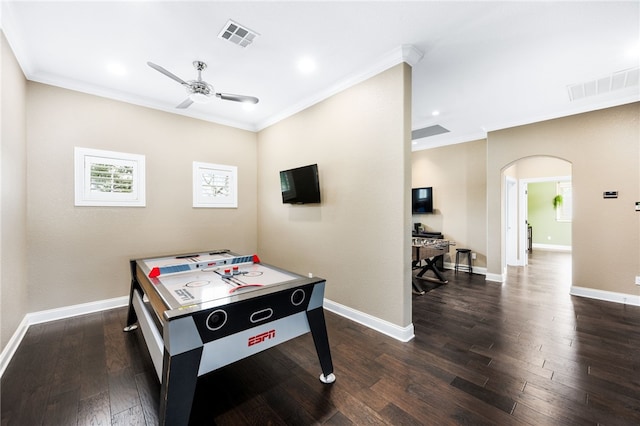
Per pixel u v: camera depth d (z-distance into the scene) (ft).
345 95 10.32
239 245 15.24
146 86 10.80
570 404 5.61
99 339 8.52
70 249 10.34
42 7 6.57
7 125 7.55
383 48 8.33
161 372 4.76
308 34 7.68
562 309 11.12
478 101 12.02
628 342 8.29
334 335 8.80
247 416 5.31
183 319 4.18
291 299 5.68
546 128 13.74
